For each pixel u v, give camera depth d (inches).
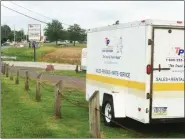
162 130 391.5
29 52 2940.5
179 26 350.9
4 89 692.1
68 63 2289.6
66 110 490.3
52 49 3117.6
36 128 367.9
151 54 346.0
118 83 396.2
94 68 466.6
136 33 359.3
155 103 350.0
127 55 375.9
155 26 346.0
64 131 361.1
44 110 476.7
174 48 352.8
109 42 418.0
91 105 313.9
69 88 805.2
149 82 346.9
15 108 484.4
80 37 3914.9
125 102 381.4
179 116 358.6
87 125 395.5
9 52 2997.0
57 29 4033.0
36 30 1840.6
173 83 354.3
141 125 412.8
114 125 398.9
